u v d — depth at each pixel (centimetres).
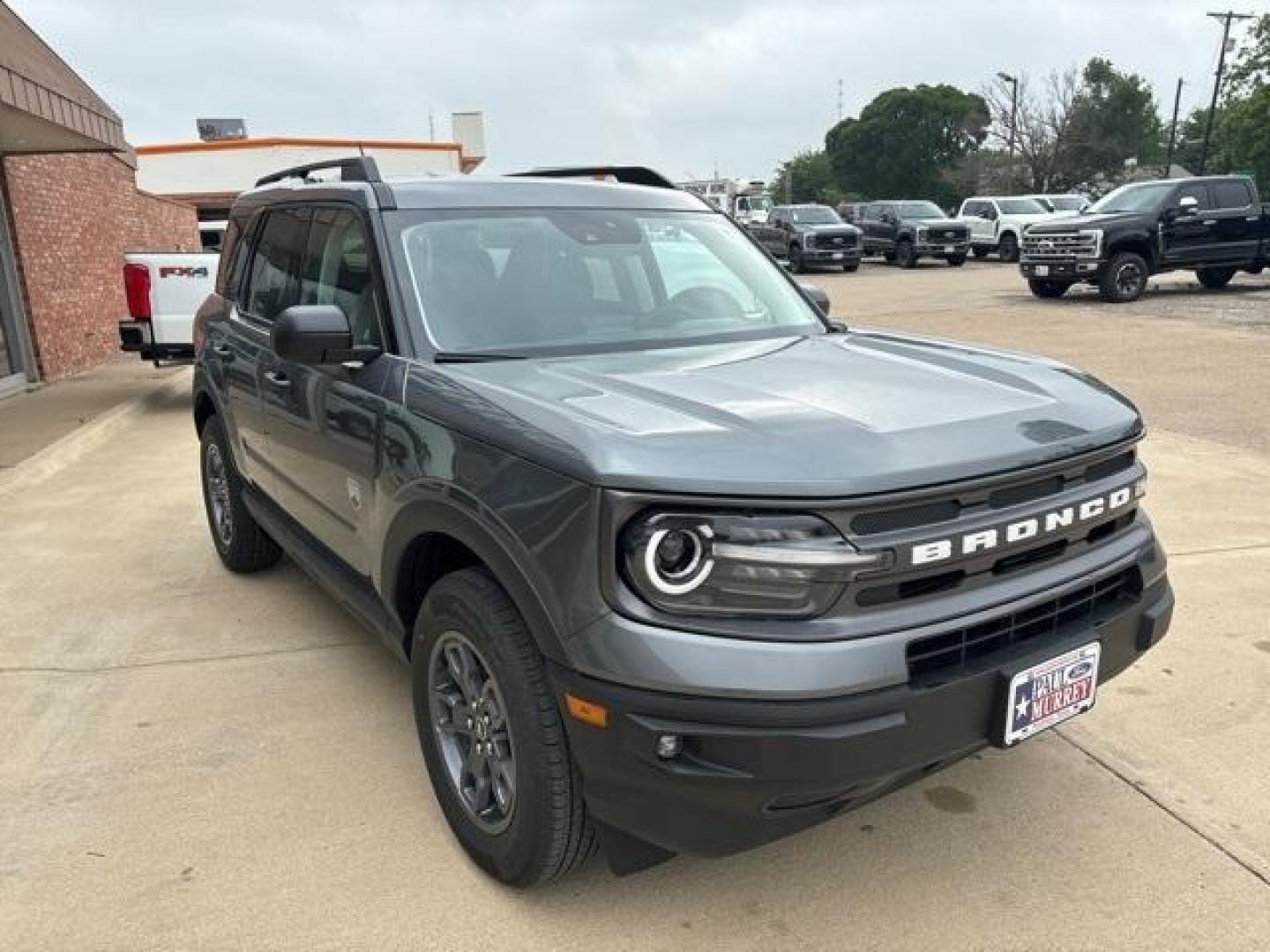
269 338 418
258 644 442
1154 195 1767
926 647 233
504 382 285
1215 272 1914
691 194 443
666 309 368
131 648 440
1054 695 252
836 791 223
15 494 696
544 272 354
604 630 225
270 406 407
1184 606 463
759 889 279
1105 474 277
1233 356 1162
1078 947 257
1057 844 297
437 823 310
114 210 1427
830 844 298
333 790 328
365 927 265
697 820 225
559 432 242
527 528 241
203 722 374
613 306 356
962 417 259
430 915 269
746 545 220
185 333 991
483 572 271
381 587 319
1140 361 1148
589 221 380
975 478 237
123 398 1034
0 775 339
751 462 225
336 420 338
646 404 261
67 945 259
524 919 267
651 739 220
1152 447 758
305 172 451
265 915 270
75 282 1255
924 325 1530
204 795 326
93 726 371
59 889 280
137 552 572
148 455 817
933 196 7538
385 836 304
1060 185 5722
